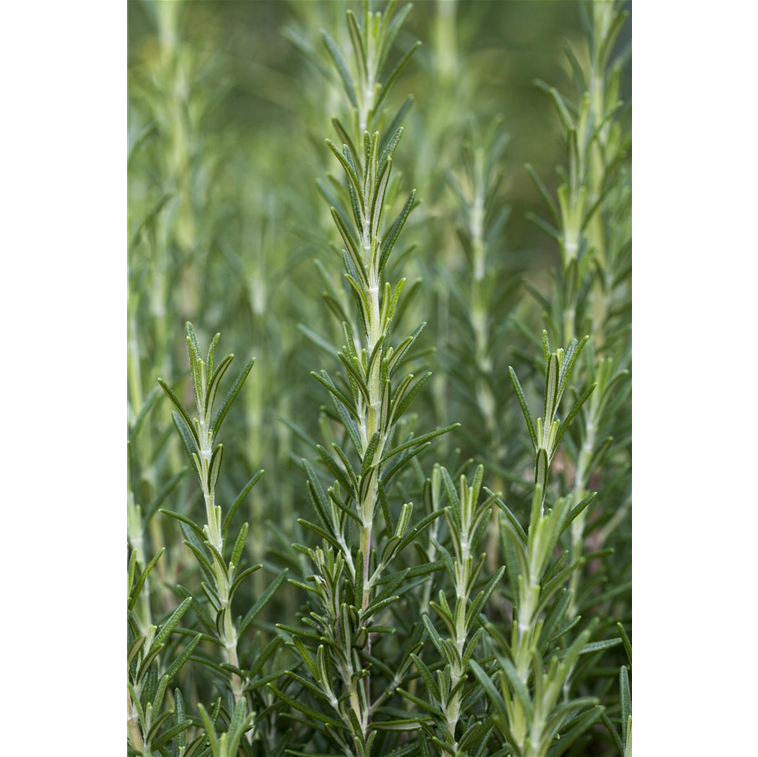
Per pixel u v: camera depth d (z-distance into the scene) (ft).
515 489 4.45
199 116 6.12
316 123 6.28
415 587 3.25
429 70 7.20
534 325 6.30
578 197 3.76
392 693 2.78
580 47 8.46
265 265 5.57
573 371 3.92
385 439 2.57
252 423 5.02
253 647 3.20
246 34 9.55
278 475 5.15
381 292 3.51
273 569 3.37
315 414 5.85
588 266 3.99
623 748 2.42
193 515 4.77
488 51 9.50
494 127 5.11
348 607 2.51
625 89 5.29
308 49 4.83
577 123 4.05
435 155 6.82
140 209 5.43
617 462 4.79
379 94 3.26
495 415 4.61
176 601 4.04
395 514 3.69
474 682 2.78
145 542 4.09
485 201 4.99
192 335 2.41
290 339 6.05
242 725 2.22
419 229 5.72
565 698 3.21
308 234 4.97
